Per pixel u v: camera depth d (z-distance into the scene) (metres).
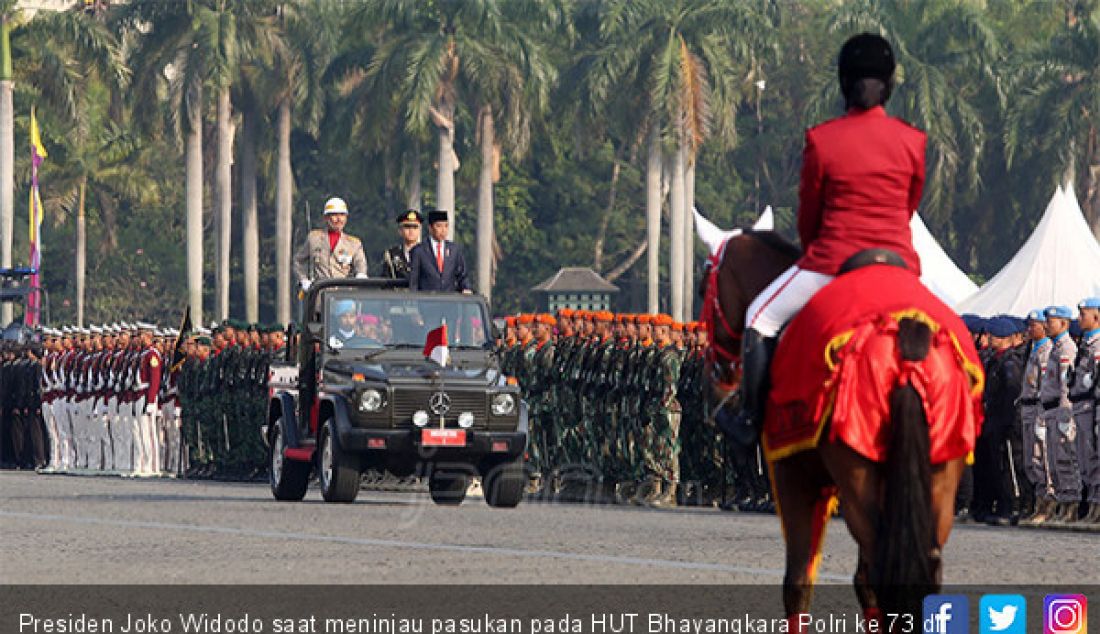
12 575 35.12
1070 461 52.31
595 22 184.62
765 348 22.58
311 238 63.31
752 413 22.86
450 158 179.50
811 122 188.88
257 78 197.75
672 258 182.75
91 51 186.38
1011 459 53.88
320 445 58.47
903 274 21.72
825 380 20.80
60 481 81.06
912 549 19.75
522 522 49.59
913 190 22.64
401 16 176.12
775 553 39.59
